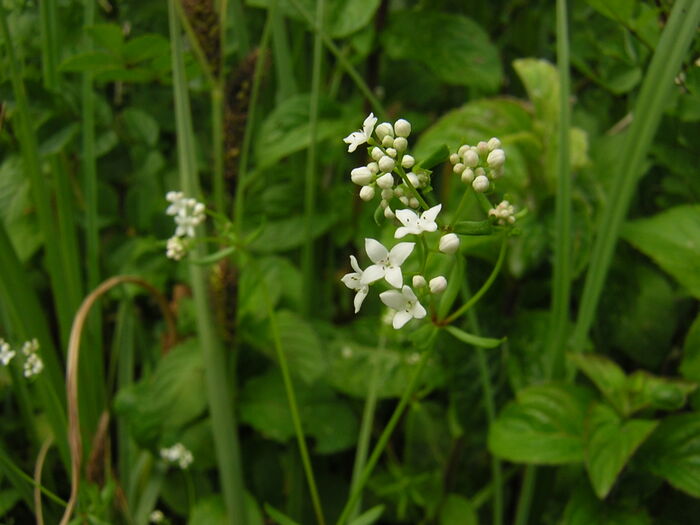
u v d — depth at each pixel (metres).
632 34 0.10
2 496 0.11
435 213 0.06
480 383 0.11
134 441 0.11
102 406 0.11
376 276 0.06
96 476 0.10
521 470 0.11
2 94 0.11
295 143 0.11
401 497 0.11
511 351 0.11
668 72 0.08
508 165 0.10
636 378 0.09
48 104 0.11
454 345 0.11
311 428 0.11
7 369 0.10
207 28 0.10
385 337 0.11
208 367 0.09
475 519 0.11
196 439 0.11
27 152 0.10
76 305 0.11
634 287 0.11
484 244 0.10
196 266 0.10
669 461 0.09
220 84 0.11
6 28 0.09
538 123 0.11
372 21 0.13
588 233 0.10
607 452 0.08
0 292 0.10
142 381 0.11
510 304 0.11
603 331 0.11
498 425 0.09
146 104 0.15
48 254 0.10
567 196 0.09
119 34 0.10
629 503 0.09
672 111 0.10
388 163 0.06
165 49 0.10
